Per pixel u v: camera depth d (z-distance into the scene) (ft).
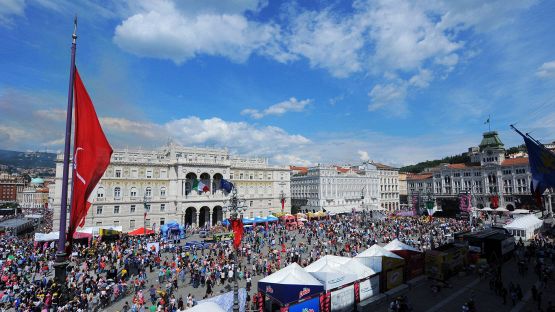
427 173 508.94
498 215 327.67
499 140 408.87
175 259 143.64
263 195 329.31
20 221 279.28
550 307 77.20
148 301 100.94
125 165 255.50
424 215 295.89
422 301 95.04
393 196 481.46
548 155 77.77
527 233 179.83
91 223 236.02
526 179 357.82
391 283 103.96
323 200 379.55
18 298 93.97
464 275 118.62
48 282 104.06
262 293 87.61
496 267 126.72
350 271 95.04
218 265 126.41
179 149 294.46
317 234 205.36
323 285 86.94
